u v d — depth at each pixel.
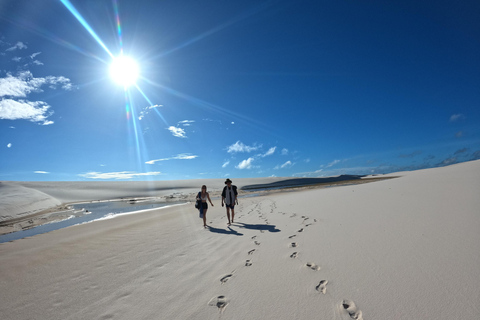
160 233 6.93
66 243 6.34
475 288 2.22
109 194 35.75
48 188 38.69
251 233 5.73
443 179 10.17
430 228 4.02
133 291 3.12
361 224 4.99
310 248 4.00
